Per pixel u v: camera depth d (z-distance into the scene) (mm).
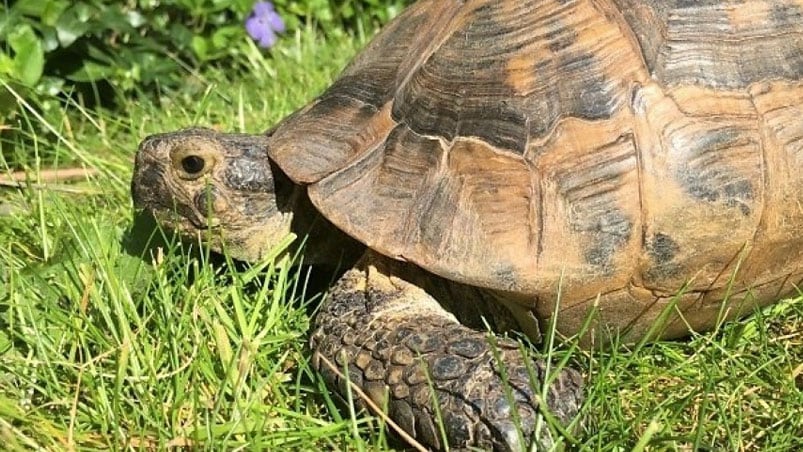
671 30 388
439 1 428
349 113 413
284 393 389
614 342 395
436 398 351
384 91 413
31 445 359
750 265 387
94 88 599
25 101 539
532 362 360
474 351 361
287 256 421
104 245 427
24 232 470
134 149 559
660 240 375
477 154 381
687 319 398
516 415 344
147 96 630
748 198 379
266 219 425
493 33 396
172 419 369
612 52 385
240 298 411
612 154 375
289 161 406
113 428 369
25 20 584
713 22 390
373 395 368
